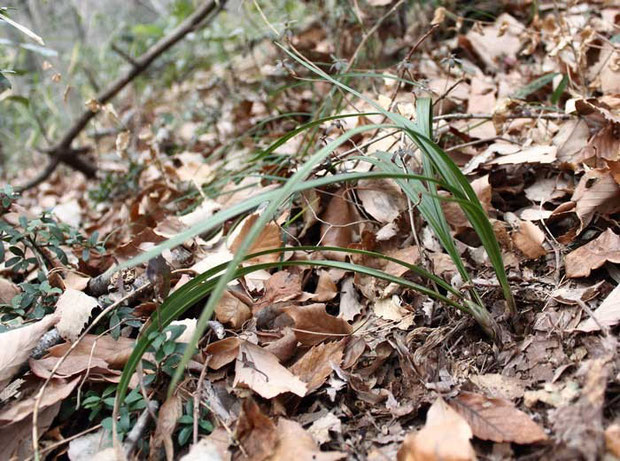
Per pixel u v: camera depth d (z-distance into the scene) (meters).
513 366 0.38
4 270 0.58
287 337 0.42
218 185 0.66
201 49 1.18
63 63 1.15
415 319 0.43
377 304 0.45
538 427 0.32
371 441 0.35
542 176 0.53
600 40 0.67
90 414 0.39
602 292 0.41
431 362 0.39
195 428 0.35
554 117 0.56
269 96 0.82
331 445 0.36
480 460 0.32
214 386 0.39
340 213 0.52
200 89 0.92
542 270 0.44
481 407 0.34
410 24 0.82
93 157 1.06
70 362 0.40
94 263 0.57
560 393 0.34
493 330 0.39
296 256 0.51
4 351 0.39
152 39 1.18
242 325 0.44
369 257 0.48
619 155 0.46
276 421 0.37
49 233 0.51
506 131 0.60
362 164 0.56
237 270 0.36
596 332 0.37
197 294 0.37
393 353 0.41
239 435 0.34
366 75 0.54
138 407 0.37
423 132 0.40
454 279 0.45
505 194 0.53
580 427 0.31
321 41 0.89
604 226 0.46
